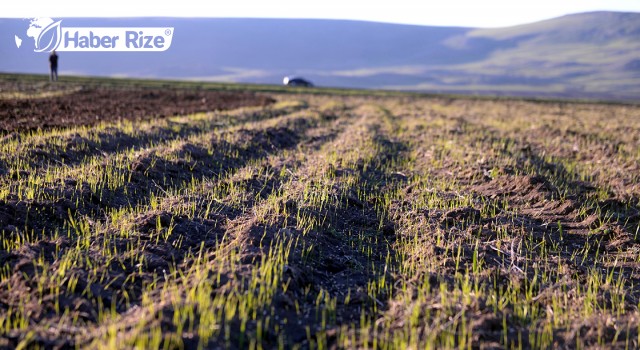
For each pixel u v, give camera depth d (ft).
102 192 26.73
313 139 52.01
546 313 17.54
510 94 497.87
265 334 15.55
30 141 35.32
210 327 14.78
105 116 55.83
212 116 60.80
